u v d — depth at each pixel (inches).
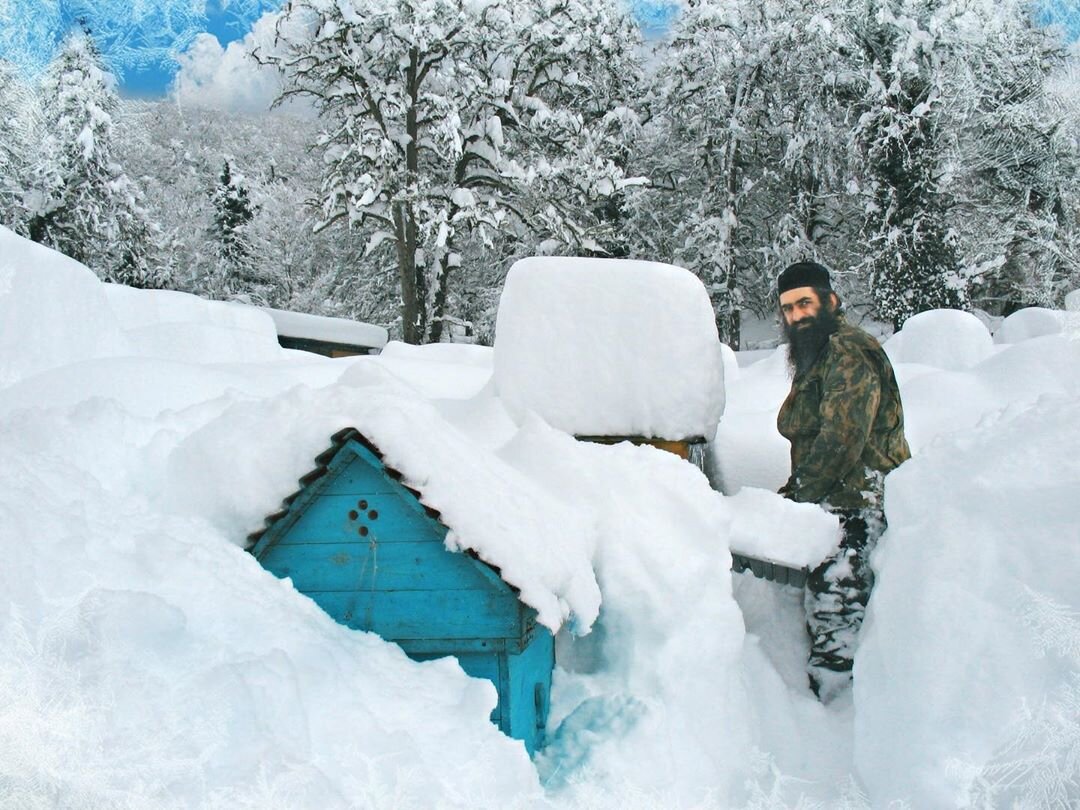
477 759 76.6
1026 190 791.1
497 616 95.7
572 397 156.9
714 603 119.8
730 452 185.2
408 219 882.8
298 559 98.2
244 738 63.5
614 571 118.0
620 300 159.3
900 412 146.7
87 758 56.4
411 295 889.5
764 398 231.3
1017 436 105.7
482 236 838.5
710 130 962.7
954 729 81.1
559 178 879.1
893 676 93.0
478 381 237.8
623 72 1045.8
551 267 163.2
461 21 876.0
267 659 73.0
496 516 96.9
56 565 72.4
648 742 100.9
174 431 109.1
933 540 98.4
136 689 63.1
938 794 77.0
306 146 958.4
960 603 89.6
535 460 133.1
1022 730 75.1
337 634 90.4
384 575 97.3
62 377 135.6
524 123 906.1
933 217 792.3
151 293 299.4
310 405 101.8
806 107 911.7
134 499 96.7
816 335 152.8
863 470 141.6
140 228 1016.2
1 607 64.5
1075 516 88.8
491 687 85.4
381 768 68.6
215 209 1314.0
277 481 97.4
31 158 861.2
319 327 719.7
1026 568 87.5
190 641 71.9
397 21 870.4
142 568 79.4
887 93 790.5
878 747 90.9
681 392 154.9
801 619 142.9
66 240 927.7
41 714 56.7
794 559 128.3
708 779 102.9
